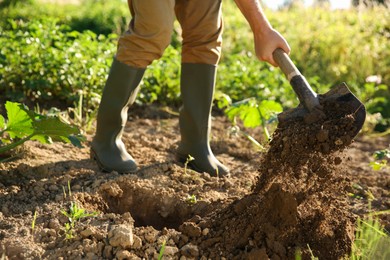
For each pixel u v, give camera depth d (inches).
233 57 179.5
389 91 204.4
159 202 94.6
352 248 80.7
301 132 80.7
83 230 79.4
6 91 139.5
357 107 82.0
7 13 314.2
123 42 95.3
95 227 80.2
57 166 101.7
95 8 346.3
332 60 233.6
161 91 155.7
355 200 99.6
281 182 81.8
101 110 99.2
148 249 77.0
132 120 142.6
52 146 111.1
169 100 155.9
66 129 90.9
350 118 80.6
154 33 93.4
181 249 77.1
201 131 104.1
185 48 101.9
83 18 313.1
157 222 94.6
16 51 142.3
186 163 102.0
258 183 83.3
